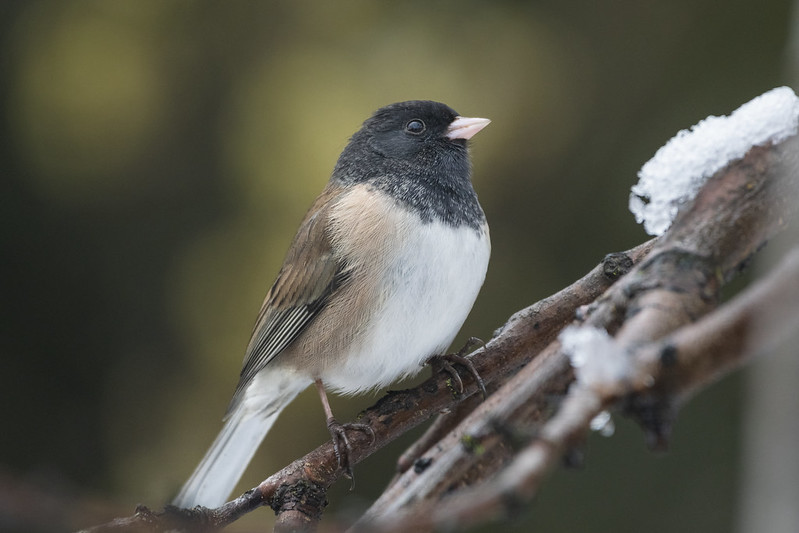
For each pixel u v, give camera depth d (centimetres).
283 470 314
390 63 333
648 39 333
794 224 239
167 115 333
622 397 194
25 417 333
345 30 333
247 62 333
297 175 332
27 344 333
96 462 332
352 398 331
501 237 332
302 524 313
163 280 333
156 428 332
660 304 238
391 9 333
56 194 333
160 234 333
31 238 333
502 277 332
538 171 333
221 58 333
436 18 333
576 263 332
